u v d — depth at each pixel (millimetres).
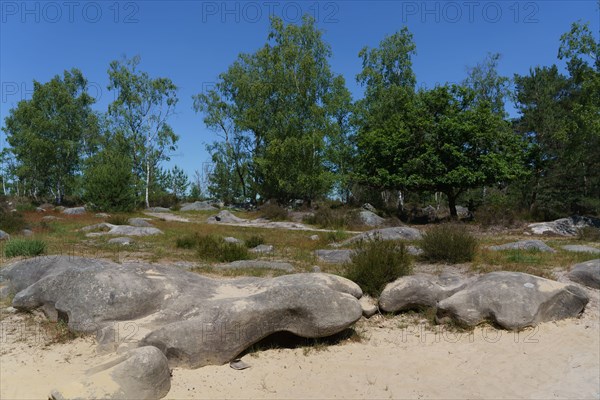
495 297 7645
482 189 38969
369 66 40000
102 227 22281
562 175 30062
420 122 29219
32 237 17094
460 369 6242
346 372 6070
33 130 49156
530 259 12500
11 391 5090
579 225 24047
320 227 29312
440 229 14391
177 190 59500
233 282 7895
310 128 39906
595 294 9172
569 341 7031
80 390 4609
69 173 50688
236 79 44844
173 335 5859
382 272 9094
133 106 47469
